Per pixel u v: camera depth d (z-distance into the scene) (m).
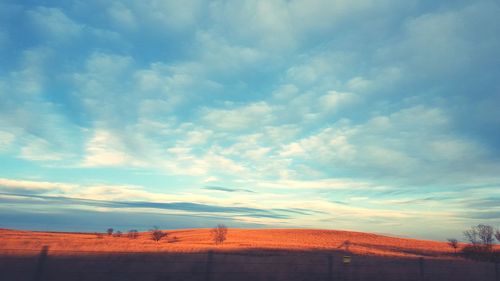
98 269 17.22
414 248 83.06
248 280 17.33
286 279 18.48
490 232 51.91
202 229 134.38
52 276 15.15
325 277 19.69
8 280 13.42
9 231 71.81
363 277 20.02
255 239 99.00
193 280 16.86
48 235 65.88
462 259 52.16
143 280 16.59
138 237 88.56
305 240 102.50
